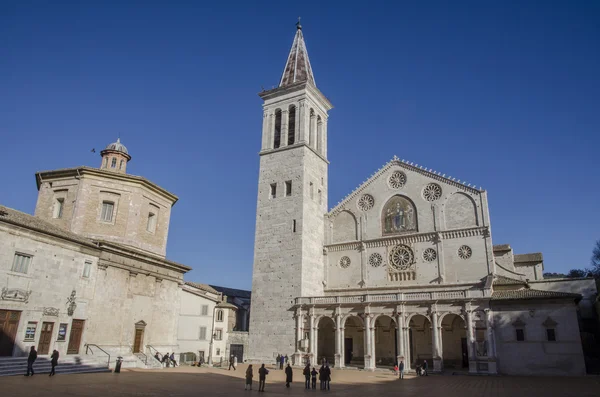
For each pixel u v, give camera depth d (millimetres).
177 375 39094
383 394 29781
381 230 62781
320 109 73938
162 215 54625
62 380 30312
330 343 63219
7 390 24422
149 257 48469
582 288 59500
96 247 42219
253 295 62906
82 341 40094
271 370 51688
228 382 36000
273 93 71750
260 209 66750
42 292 36781
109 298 43375
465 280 55188
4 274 34000
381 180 64938
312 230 64188
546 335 45781
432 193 60531
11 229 34781
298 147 66375
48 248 37719
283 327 59094
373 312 53250
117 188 49031
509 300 47562
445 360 55125
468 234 56531
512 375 45812
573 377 43000
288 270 61094
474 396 28500
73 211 46969
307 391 31641
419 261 58750
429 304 50500
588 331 58656
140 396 24938
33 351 31969
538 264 70875
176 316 53031
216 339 69688
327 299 56500
